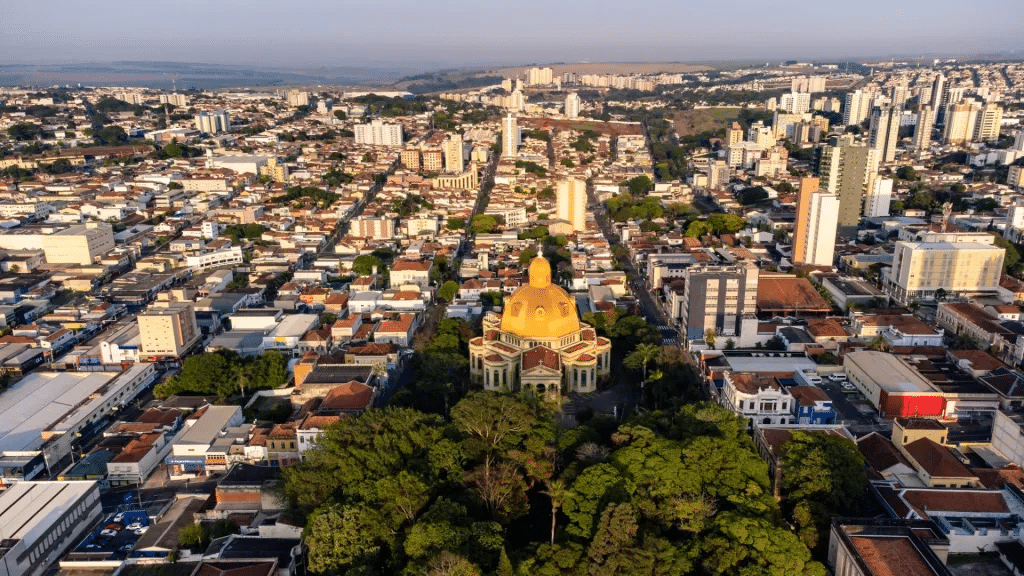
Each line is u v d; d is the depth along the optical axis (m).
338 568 171.50
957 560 179.12
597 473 180.38
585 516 172.62
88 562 197.62
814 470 187.75
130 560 196.75
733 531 163.62
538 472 194.88
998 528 181.88
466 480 192.75
